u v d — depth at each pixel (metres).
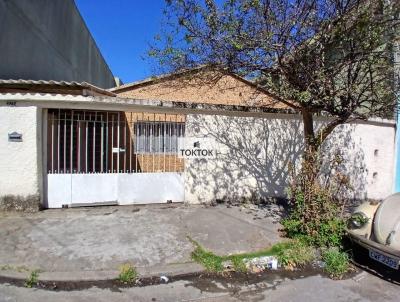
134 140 7.14
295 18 5.19
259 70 5.53
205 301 3.80
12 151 6.16
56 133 6.65
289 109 7.77
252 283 4.27
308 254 4.95
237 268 4.52
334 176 6.05
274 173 7.79
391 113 6.72
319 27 5.28
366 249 4.77
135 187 7.05
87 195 6.78
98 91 7.52
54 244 4.84
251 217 6.53
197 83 6.71
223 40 5.32
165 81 6.95
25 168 6.21
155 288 4.01
